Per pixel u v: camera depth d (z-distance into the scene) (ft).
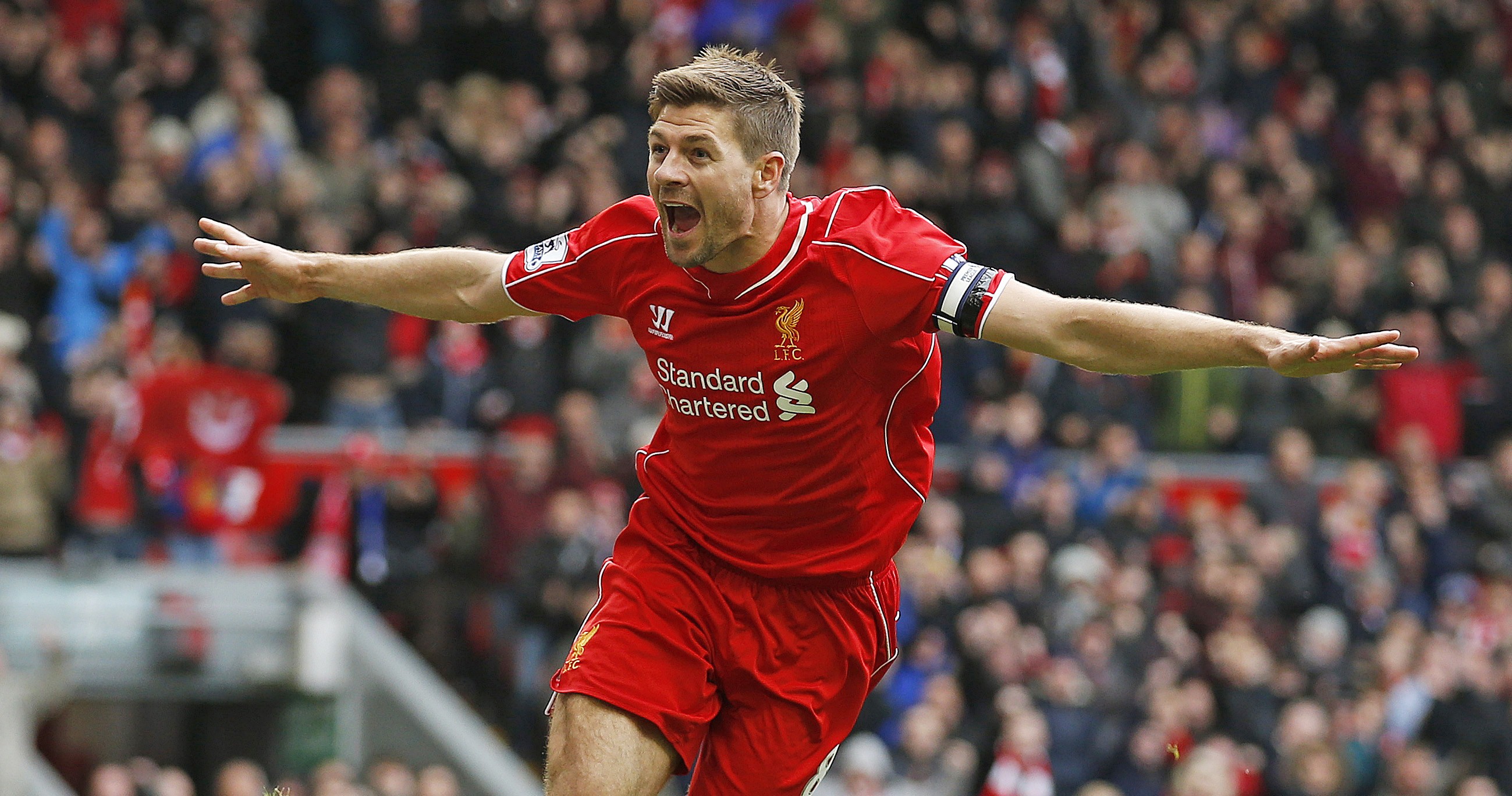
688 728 24.76
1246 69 102.17
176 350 68.28
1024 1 97.66
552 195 79.10
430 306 25.58
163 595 58.39
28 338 68.28
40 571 57.62
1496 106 108.17
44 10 83.15
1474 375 88.89
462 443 69.56
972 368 79.92
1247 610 70.69
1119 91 95.71
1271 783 66.28
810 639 25.44
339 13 86.58
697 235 23.04
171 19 86.12
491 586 65.67
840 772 63.46
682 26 92.63
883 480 24.86
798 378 23.77
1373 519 78.07
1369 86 106.42
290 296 25.53
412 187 77.97
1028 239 85.87
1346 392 83.97
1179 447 80.18
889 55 91.91
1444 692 71.77
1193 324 21.83
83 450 66.54
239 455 64.34
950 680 63.87
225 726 58.85
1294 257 92.53
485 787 59.47
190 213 73.51
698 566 25.30
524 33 87.56
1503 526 81.20
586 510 65.51
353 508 66.64
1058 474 72.28
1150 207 90.02
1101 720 64.18
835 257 23.43
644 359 72.79
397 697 59.47
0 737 52.70
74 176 75.66
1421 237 96.84
